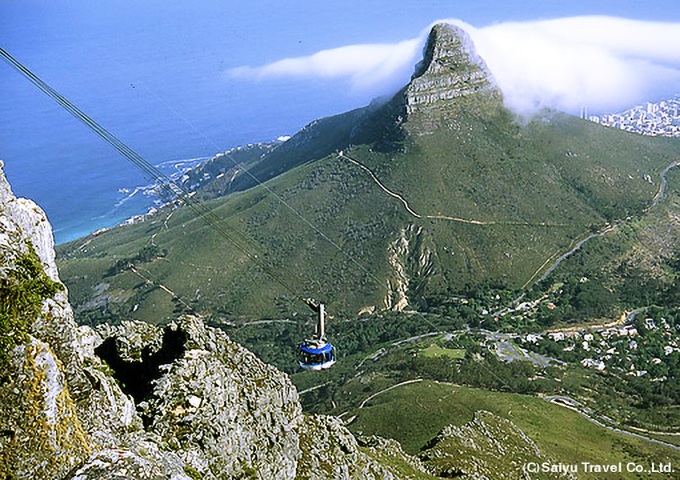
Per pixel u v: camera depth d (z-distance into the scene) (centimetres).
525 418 15600
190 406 4275
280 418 5431
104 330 4684
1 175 3212
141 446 3072
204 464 3909
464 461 9919
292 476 5131
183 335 4853
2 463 2505
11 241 3077
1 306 2834
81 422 2931
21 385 2633
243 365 5422
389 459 8181
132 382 4472
